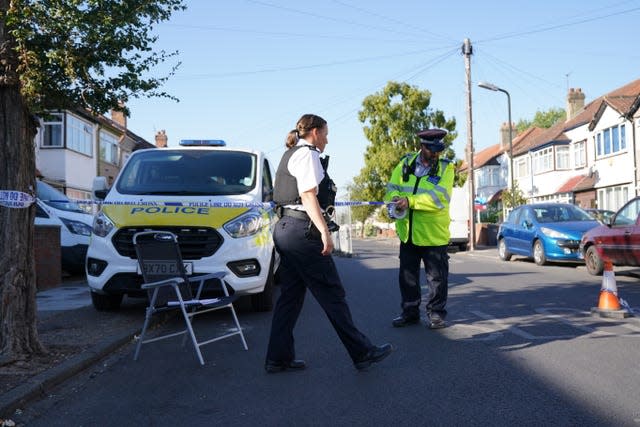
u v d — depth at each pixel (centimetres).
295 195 502
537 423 387
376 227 6288
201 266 734
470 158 2695
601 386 461
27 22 525
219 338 602
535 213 1652
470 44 2827
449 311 812
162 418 425
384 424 394
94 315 805
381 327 705
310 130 515
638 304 863
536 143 4316
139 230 745
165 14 584
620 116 3097
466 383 475
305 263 496
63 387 502
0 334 539
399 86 4212
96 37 541
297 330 705
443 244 689
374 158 4234
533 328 683
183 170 866
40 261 1110
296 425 399
